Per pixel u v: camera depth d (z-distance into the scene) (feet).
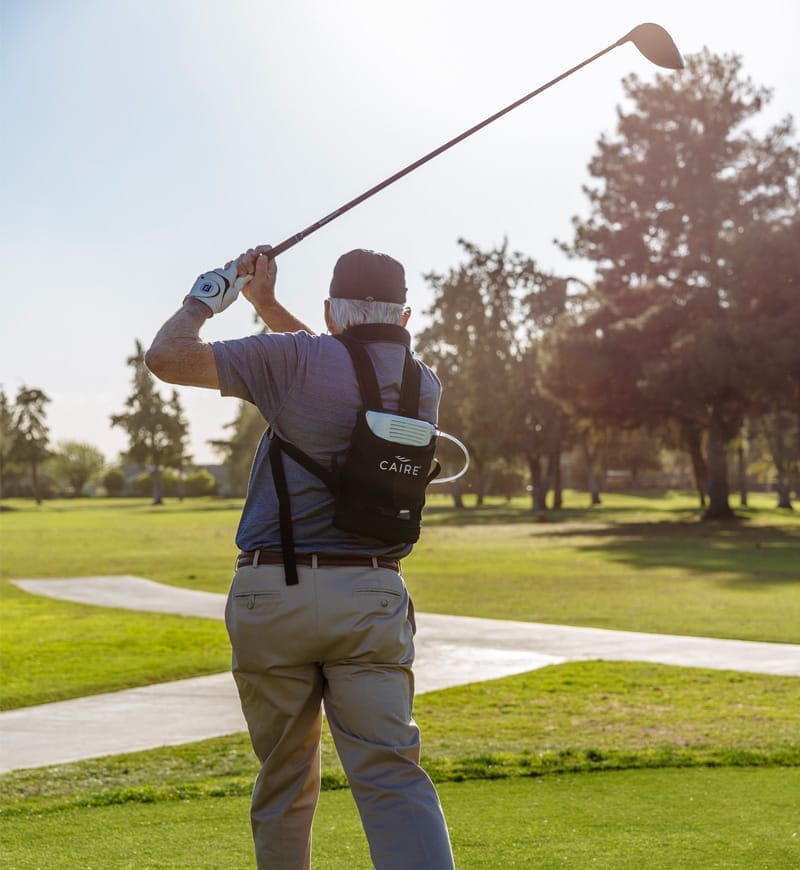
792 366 143.43
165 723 27.86
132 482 515.91
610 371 158.20
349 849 14.64
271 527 9.95
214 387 9.93
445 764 21.45
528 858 13.97
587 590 67.62
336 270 10.59
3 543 139.74
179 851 14.75
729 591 66.80
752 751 22.50
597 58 11.76
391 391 10.25
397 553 10.18
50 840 15.44
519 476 372.58
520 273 204.23
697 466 210.79
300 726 10.21
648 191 164.35
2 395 445.37
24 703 30.89
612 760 21.72
